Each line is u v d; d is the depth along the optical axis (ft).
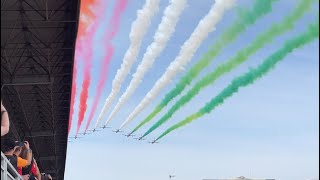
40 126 212.23
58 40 118.62
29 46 121.39
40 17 106.73
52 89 161.48
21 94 167.22
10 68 133.28
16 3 100.32
